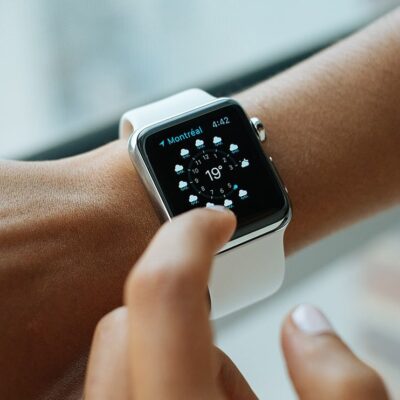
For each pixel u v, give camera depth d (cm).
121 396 14
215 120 20
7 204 19
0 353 18
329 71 23
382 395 14
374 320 33
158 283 13
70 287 19
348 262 34
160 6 29
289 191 22
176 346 13
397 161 22
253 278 20
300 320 15
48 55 28
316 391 14
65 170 21
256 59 30
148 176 19
